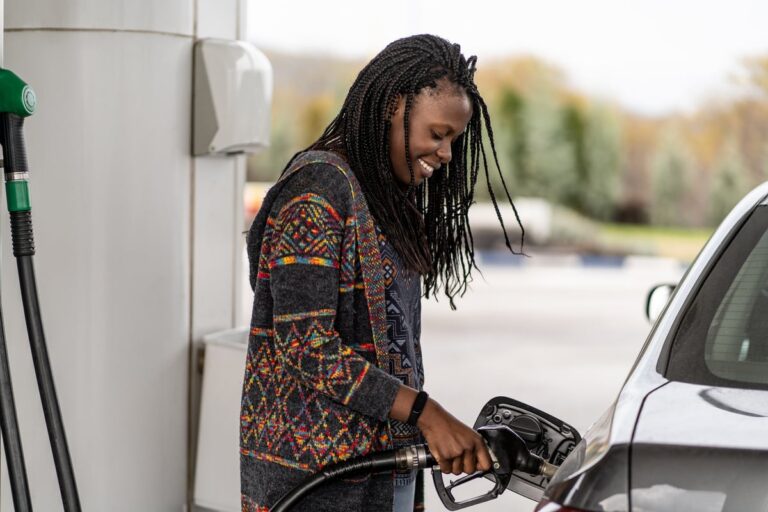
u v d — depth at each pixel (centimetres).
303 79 2302
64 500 278
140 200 388
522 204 2300
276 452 254
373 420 252
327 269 244
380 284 252
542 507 200
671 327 246
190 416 408
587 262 2180
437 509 571
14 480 271
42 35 382
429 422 244
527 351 1125
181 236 398
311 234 244
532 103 2341
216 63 394
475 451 246
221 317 420
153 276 391
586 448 210
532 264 2142
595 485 193
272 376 255
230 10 416
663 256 2262
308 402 252
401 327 258
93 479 389
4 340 271
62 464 277
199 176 405
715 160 2344
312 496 253
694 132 2348
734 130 2341
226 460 399
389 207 257
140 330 390
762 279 246
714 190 2336
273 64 2295
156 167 389
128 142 385
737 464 188
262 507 256
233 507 400
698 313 246
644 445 196
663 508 187
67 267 386
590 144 2331
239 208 429
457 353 1108
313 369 242
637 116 2352
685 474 189
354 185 250
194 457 409
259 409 256
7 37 386
